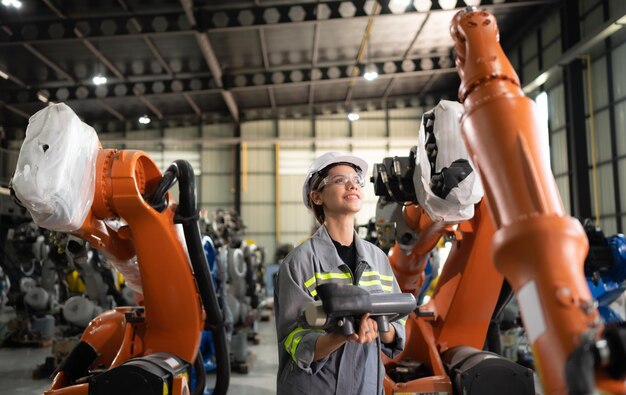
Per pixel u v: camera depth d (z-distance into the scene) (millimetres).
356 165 1845
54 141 1853
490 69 1033
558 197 908
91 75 14656
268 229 19750
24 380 6043
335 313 1247
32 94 15031
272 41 13609
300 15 11516
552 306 767
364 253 1757
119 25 11398
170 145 20000
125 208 2115
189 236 2277
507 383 2188
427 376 2627
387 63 15492
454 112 2055
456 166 2008
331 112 20109
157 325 2352
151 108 17844
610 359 672
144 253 2227
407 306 1398
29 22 11258
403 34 13961
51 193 1823
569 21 11562
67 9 11250
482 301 2525
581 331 727
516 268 844
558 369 734
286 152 20016
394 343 1688
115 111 18016
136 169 2232
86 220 2057
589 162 11461
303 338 1508
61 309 8938
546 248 811
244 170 19922
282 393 1635
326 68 15508
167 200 2395
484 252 2445
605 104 10859
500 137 939
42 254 7320
